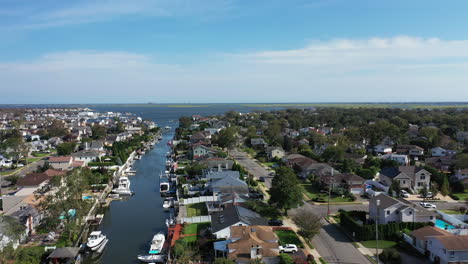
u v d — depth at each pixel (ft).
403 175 240.94
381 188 246.68
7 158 339.98
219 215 171.94
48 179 232.73
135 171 323.98
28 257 135.03
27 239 159.53
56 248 142.92
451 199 226.58
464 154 287.69
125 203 230.27
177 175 292.40
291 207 186.80
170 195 246.27
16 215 164.86
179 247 142.51
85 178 197.26
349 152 365.81
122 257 152.35
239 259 127.54
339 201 219.00
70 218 173.78
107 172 288.92
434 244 134.00
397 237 155.22
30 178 232.73
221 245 142.82
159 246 156.04
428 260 136.46
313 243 153.58
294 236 160.25
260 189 244.63
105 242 162.71
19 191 218.59
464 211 198.39
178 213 196.85
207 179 255.50
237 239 140.26
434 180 250.57
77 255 146.30
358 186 236.02
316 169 274.36
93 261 148.56
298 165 299.17
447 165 300.61
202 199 218.38
